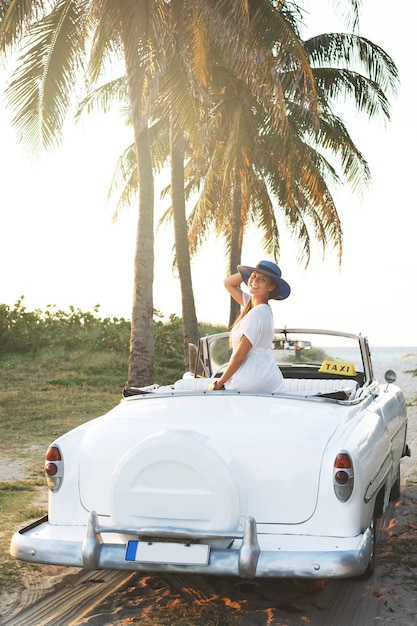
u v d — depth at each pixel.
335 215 18.88
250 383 4.42
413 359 20.89
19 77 11.59
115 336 23.09
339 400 4.28
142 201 12.95
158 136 18.98
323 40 17.12
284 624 3.74
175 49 11.76
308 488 3.61
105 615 3.86
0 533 5.39
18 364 19.98
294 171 17.17
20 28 11.33
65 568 4.65
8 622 3.78
